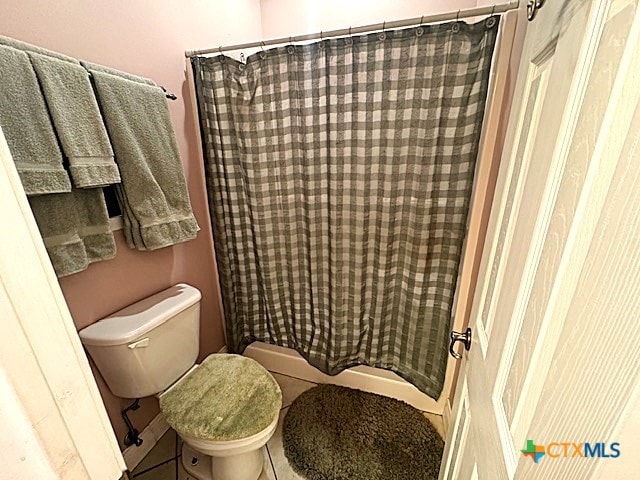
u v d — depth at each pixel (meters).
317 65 1.25
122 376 1.09
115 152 1.01
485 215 1.17
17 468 0.33
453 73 1.12
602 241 0.28
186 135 1.42
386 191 1.34
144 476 1.27
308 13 1.80
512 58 1.01
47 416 0.35
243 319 1.81
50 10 0.87
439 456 1.34
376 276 1.49
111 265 1.12
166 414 1.07
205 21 1.46
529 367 0.42
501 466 0.46
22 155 0.76
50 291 0.35
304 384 1.79
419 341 1.50
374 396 1.67
